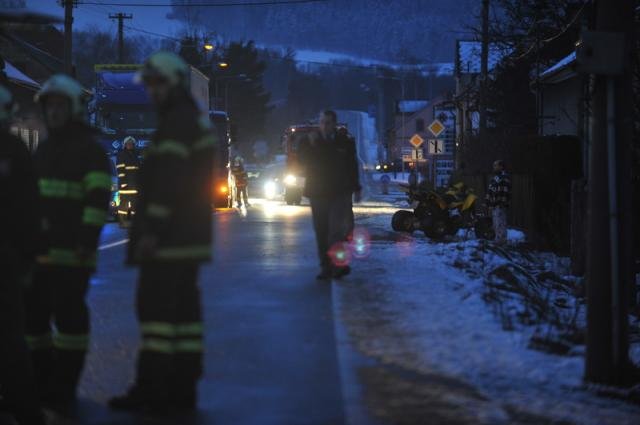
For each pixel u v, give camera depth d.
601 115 15.37
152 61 11.95
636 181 36.50
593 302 15.26
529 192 43.22
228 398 13.30
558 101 66.75
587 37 15.11
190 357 12.66
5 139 11.67
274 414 12.55
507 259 34.06
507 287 24.05
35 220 11.78
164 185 11.59
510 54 76.50
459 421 12.45
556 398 13.99
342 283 24.23
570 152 41.78
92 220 12.85
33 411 11.77
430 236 44.62
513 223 47.81
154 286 12.14
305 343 16.84
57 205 13.02
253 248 34.41
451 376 14.68
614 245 15.19
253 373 14.71
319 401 13.20
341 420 12.34
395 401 13.28
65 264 13.02
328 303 21.12
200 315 12.77
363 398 13.38
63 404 12.90
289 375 14.59
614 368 15.09
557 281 31.23
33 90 80.25
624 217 15.27
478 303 20.73
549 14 65.69
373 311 19.94
